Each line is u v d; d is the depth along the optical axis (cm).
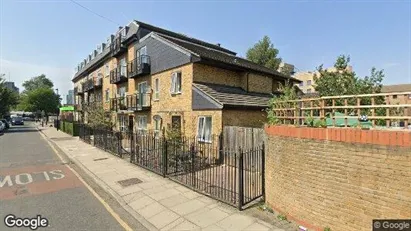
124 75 2273
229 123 1225
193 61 1398
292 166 514
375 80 1051
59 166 1125
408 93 347
